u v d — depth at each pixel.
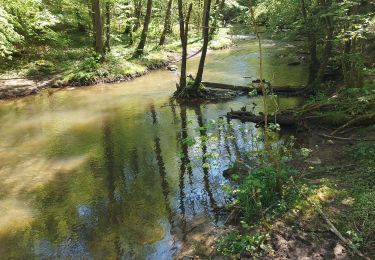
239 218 7.40
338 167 8.69
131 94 18.34
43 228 7.87
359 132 10.73
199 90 16.83
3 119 15.02
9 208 8.66
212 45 29.59
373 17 12.67
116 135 12.98
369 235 6.11
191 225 7.55
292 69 21.34
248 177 7.74
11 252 7.16
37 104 17.02
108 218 8.08
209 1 15.86
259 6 19.25
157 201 8.63
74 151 11.74
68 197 9.05
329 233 6.33
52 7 25.25
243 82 18.97
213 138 9.67
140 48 24.94
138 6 30.17
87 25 28.69
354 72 12.91
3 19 17.66
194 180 9.49
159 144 12.00
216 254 6.43
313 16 14.89
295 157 9.78
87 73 20.67
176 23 33.94
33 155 11.51
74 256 6.92
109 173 10.19
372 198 6.98
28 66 21.33
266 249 6.18
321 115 11.70
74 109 16.16
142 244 7.10
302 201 7.22
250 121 13.42
